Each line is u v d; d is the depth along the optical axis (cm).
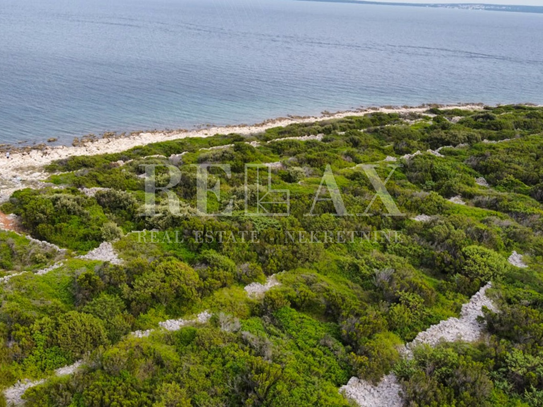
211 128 4809
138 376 1112
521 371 1174
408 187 2538
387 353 1251
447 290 1586
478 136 3588
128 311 1364
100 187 2288
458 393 1136
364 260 1716
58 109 4997
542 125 4238
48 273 1472
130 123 4794
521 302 1504
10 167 3064
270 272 1627
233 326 1316
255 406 1050
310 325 1361
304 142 3509
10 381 1096
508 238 1919
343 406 1070
